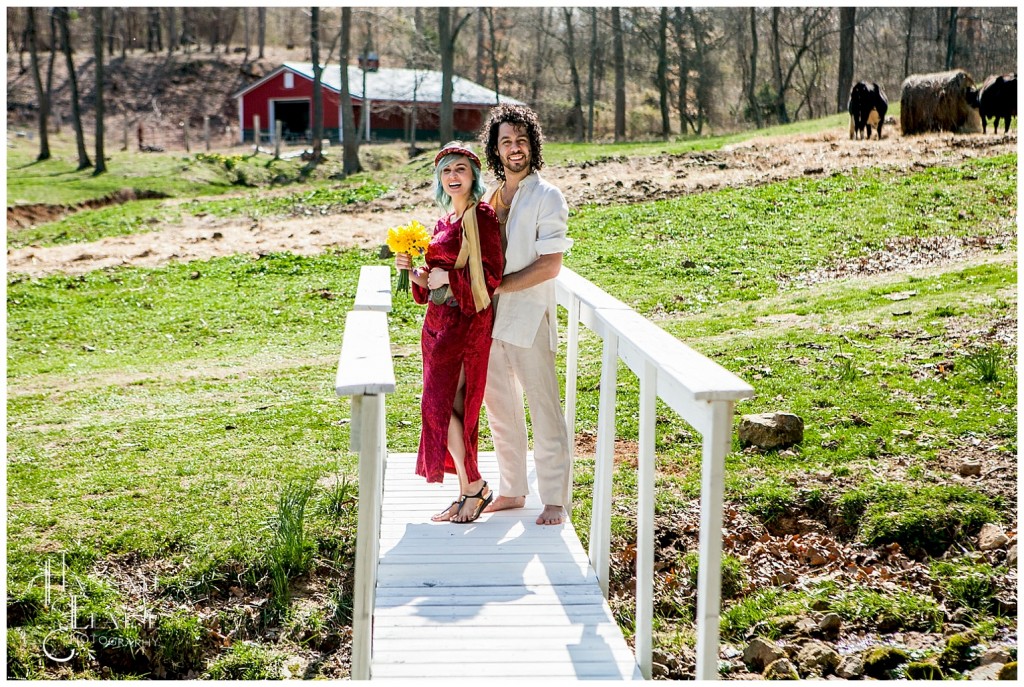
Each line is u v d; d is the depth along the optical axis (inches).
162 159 1441.9
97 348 485.4
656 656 205.3
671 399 136.0
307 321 519.8
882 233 593.9
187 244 730.8
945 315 415.5
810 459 289.0
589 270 572.4
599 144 1185.4
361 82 1807.3
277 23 3038.9
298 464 302.0
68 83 2349.9
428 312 194.5
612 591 234.8
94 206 1091.3
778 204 681.6
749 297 503.2
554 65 2049.7
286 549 242.5
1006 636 209.8
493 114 194.9
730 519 259.6
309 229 774.5
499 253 188.4
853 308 447.8
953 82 831.1
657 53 1706.4
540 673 146.9
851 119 879.1
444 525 202.7
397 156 1518.2
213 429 341.4
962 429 300.5
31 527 259.0
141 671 217.3
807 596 225.6
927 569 236.5
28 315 546.6
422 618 163.8
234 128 2197.3
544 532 197.9
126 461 309.6
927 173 706.2
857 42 1886.1
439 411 191.0
